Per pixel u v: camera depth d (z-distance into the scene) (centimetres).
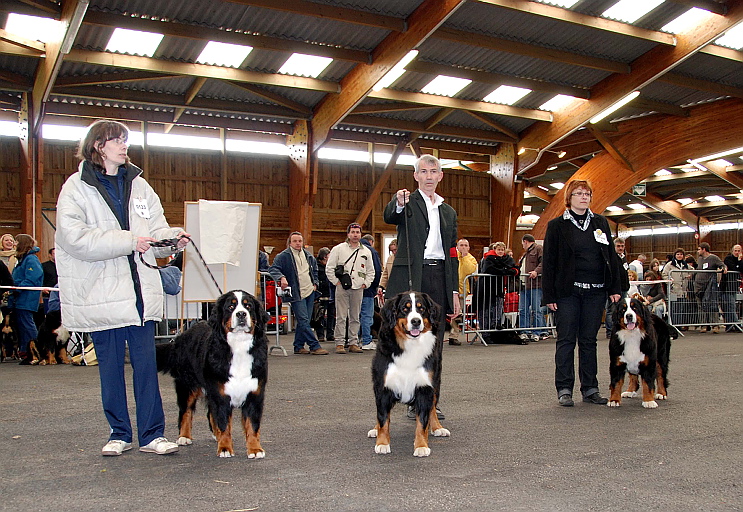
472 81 1475
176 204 1691
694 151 1703
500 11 1190
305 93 1512
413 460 372
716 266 1357
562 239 553
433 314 396
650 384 534
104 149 379
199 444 414
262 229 1788
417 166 487
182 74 1280
